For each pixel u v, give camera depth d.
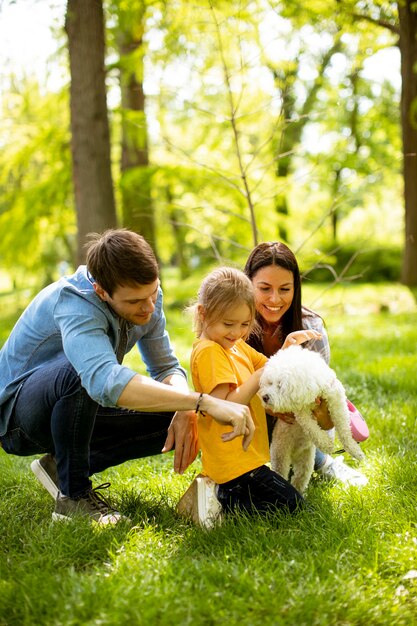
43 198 12.22
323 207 21.70
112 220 9.48
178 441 3.15
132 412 3.25
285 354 2.98
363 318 12.13
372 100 16.38
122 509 3.19
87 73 9.02
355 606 2.29
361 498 3.14
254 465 3.01
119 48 10.36
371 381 5.71
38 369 3.10
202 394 2.75
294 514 3.01
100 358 2.78
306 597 2.30
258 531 2.82
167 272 30.52
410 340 8.50
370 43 9.45
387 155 18.55
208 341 3.06
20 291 18.77
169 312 13.43
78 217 9.48
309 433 2.99
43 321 3.06
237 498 3.07
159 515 3.12
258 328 3.50
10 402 3.15
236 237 11.91
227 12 6.25
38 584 2.43
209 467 3.05
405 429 4.34
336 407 2.97
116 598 2.30
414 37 10.09
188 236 16.67
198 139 11.51
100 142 9.30
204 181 11.17
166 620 2.20
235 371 3.10
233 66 6.85
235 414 2.70
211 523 2.98
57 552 2.70
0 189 14.87
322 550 2.69
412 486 3.31
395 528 2.86
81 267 3.12
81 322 2.85
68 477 3.04
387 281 20.81
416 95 12.94
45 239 14.47
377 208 25.61
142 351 3.42
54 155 12.22
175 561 2.58
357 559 2.60
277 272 3.33
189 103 5.92
